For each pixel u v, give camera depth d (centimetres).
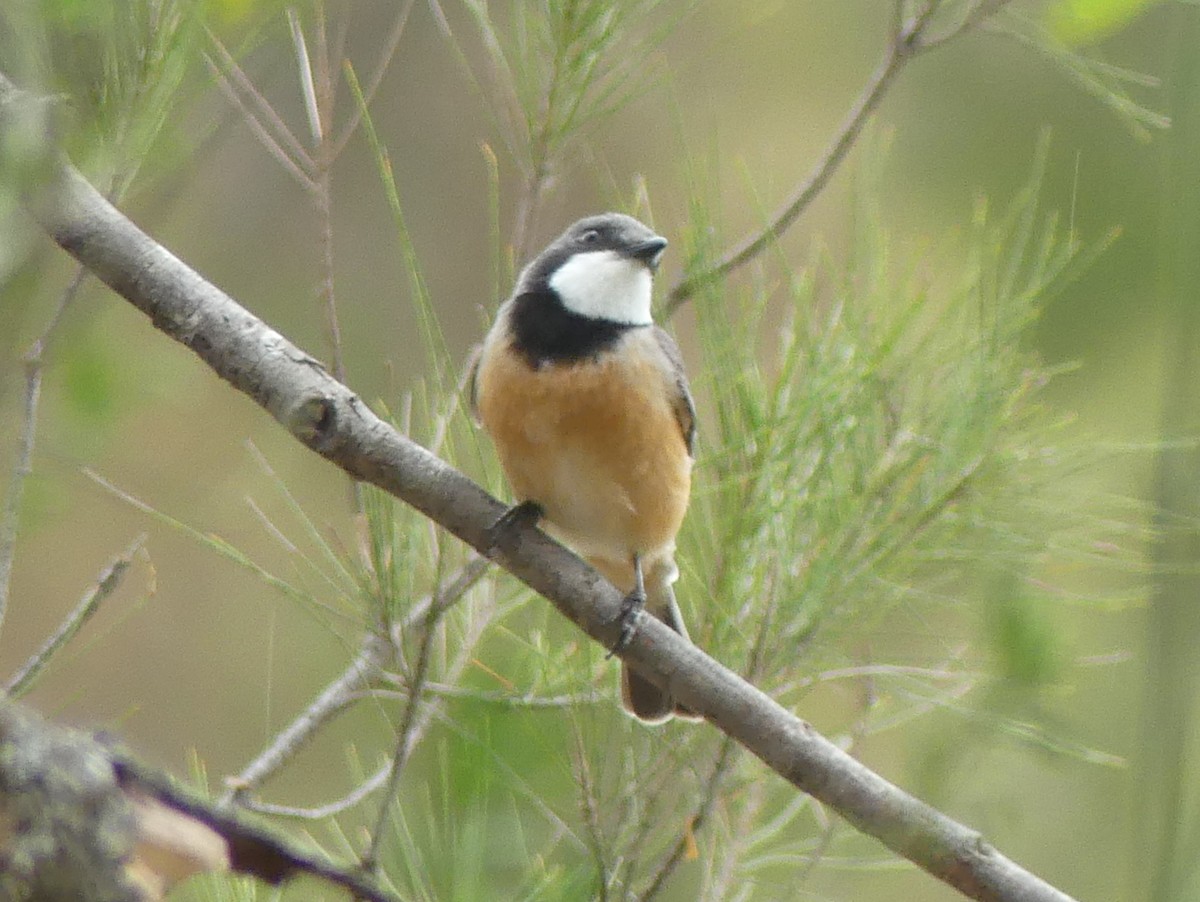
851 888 1051
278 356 655
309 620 1212
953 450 673
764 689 673
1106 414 1320
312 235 1347
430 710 629
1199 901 687
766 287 871
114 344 598
